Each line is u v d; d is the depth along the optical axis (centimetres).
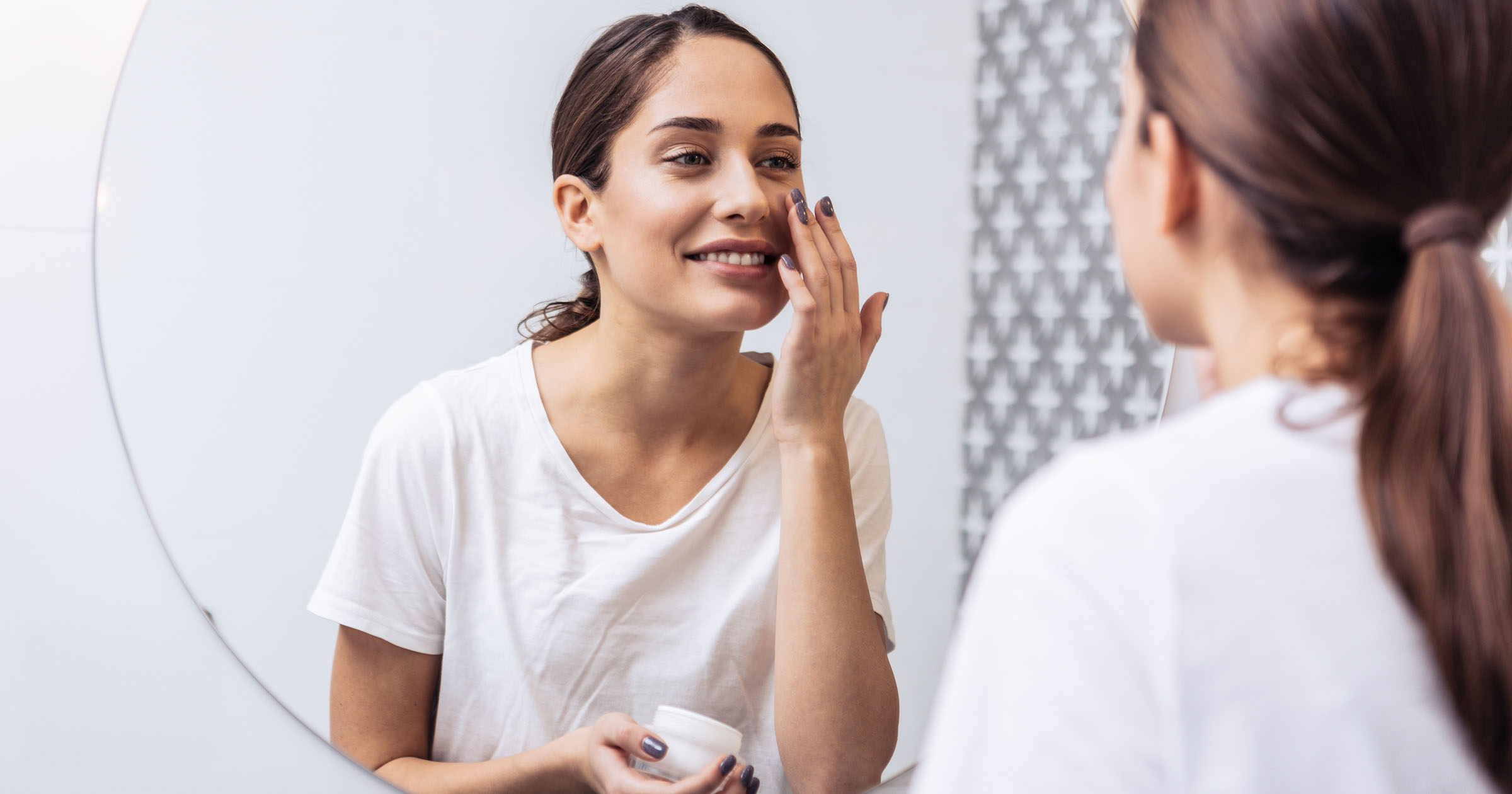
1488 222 37
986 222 80
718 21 76
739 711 79
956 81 80
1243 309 40
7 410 82
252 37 77
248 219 78
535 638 79
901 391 79
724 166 75
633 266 76
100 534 83
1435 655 33
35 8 82
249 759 83
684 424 78
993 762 35
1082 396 81
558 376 77
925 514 80
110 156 78
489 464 78
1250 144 36
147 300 78
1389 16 34
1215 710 33
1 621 83
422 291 78
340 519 79
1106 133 81
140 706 83
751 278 76
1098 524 35
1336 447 36
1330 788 33
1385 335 36
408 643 79
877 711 79
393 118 77
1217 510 34
